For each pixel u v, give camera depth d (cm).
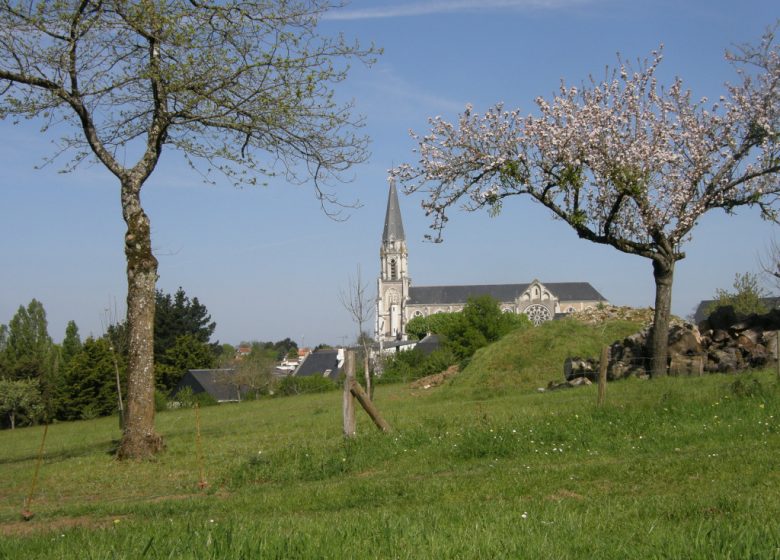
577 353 3253
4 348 7612
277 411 3219
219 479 1323
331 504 1024
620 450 1273
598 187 2444
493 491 1014
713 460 1070
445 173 2480
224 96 1750
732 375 2128
